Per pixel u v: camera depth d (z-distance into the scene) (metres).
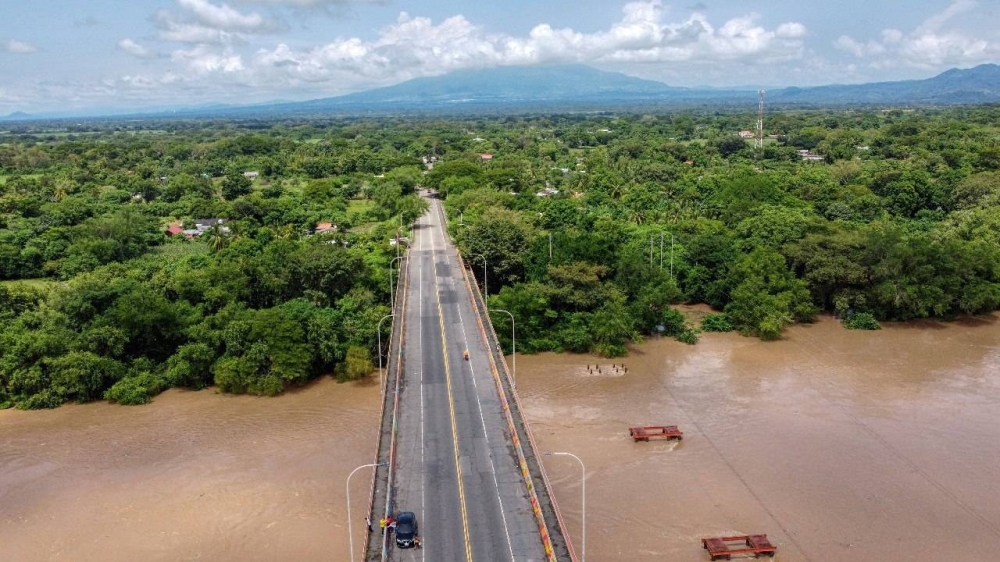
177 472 67.88
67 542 57.09
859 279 107.75
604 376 91.06
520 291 102.56
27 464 69.94
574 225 141.00
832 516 59.06
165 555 55.22
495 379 74.06
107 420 80.00
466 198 164.75
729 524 58.12
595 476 65.69
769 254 112.44
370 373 92.25
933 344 100.81
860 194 165.50
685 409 80.31
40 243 132.62
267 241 136.50
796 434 73.56
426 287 108.75
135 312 89.75
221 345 89.69
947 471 65.69
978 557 53.78
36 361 85.81
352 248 131.88
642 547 55.25
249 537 57.31
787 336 105.25
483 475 56.06
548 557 46.28
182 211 175.75
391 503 52.28
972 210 142.62
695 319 113.44
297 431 76.44
